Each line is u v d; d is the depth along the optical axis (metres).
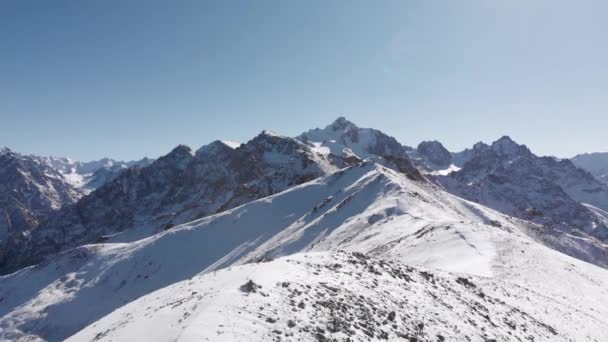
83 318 111.12
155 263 128.38
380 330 18.36
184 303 19.97
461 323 22.55
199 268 122.12
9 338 104.62
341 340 16.53
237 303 17.48
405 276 28.08
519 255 46.38
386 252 54.66
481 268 40.12
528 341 24.02
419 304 23.11
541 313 30.34
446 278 31.47
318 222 103.38
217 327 15.45
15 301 127.31
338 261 27.75
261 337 15.34
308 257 28.02
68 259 143.38
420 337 19.25
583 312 34.06
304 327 16.69
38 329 107.19
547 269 43.66
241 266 27.95
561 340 26.50
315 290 20.61
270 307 17.67
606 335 30.42
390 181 108.94
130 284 122.75
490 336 22.33
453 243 49.59
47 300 118.88
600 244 134.62
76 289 123.81
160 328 16.89
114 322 25.56
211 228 139.38
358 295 21.45
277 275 22.03
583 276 45.56
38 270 140.88
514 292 33.59
